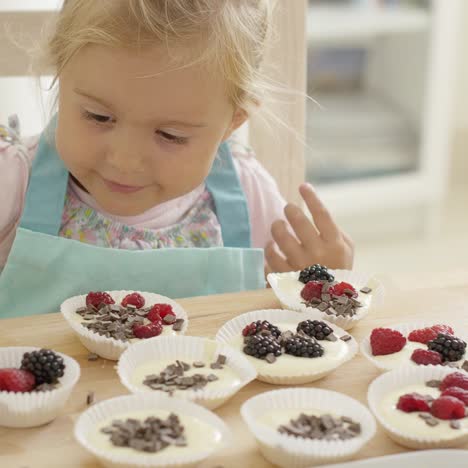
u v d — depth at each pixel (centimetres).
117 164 119
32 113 170
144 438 89
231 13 123
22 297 132
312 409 98
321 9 365
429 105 389
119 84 114
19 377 95
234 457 91
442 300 129
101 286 131
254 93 132
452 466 88
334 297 124
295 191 165
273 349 109
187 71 116
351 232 404
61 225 144
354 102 401
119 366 102
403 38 386
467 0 441
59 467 88
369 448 94
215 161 154
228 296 128
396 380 103
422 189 402
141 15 115
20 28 146
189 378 102
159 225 150
